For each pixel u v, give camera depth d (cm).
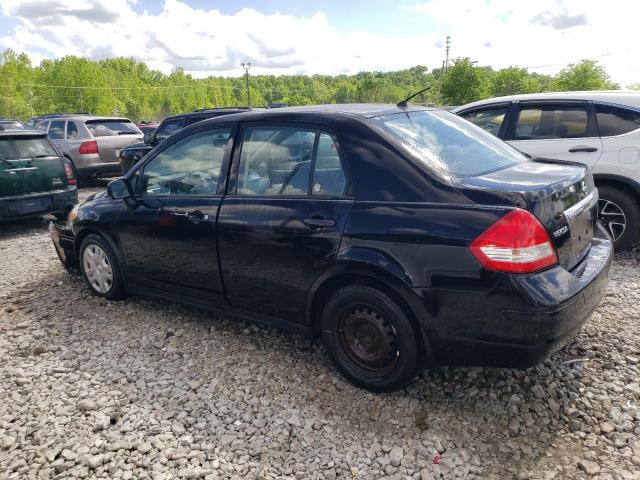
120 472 254
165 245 393
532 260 249
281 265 324
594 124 538
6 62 10488
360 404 301
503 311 253
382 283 287
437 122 350
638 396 294
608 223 538
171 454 265
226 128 366
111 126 1227
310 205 310
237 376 336
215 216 355
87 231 466
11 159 730
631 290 443
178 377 338
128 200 420
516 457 254
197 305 394
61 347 383
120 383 333
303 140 324
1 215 721
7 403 315
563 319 253
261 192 340
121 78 14100
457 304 263
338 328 313
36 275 557
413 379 308
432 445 264
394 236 275
